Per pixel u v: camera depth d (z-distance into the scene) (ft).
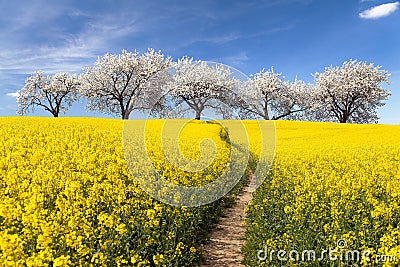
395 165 52.49
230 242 33.50
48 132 65.82
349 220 26.50
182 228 28.58
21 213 20.15
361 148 76.02
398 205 30.37
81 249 17.40
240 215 43.09
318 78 205.57
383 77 197.98
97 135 67.10
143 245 22.49
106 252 19.24
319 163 54.44
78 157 41.27
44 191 27.17
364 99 195.11
